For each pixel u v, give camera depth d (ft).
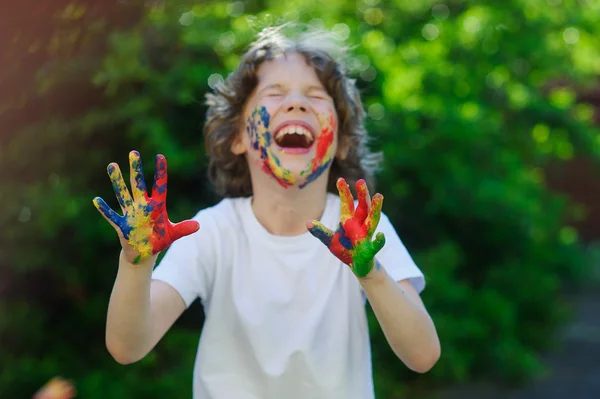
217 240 6.68
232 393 6.35
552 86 23.41
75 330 14.33
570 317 21.50
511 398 16.22
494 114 17.81
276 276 6.54
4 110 10.91
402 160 16.01
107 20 10.63
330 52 7.18
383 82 16.47
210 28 13.58
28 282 14.06
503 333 16.89
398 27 18.53
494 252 18.99
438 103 17.01
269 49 7.05
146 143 13.25
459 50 18.49
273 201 6.75
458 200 16.66
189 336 13.96
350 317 6.47
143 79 12.91
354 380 6.42
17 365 13.47
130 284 5.65
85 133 12.98
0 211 12.96
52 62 9.89
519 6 18.72
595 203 31.40
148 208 5.52
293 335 6.34
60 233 13.66
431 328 6.13
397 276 6.52
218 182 7.86
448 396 15.75
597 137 21.02
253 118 6.77
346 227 5.62
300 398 6.30
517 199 16.57
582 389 17.10
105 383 13.44
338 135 7.42
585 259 24.11
